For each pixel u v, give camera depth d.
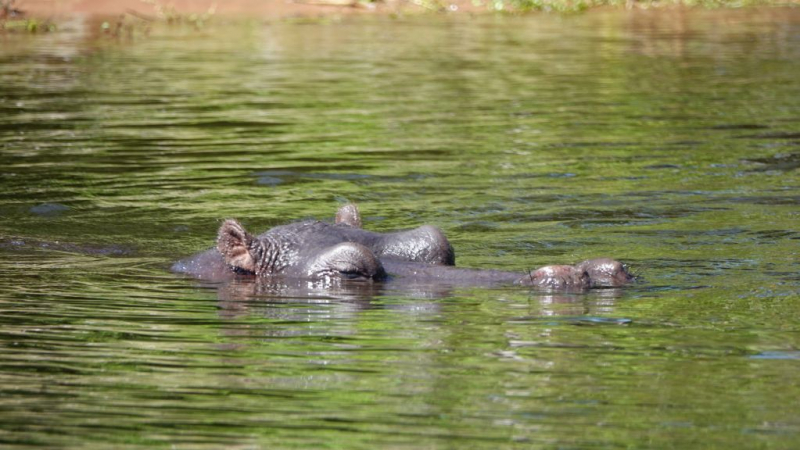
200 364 25.00
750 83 72.94
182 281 33.44
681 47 90.12
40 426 21.36
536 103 67.56
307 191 47.19
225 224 34.22
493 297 30.25
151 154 54.47
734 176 48.22
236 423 21.42
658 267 33.78
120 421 21.59
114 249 37.97
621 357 24.97
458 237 38.94
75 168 51.22
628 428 20.97
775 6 117.50
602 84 73.88
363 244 34.00
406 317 28.59
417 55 86.56
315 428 21.11
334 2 113.38
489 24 106.25
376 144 56.78
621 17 111.75
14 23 102.50
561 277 31.28
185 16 107.25
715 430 20.80
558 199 44.81
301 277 33.00
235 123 62.12
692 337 26.39
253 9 110.31
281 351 25.89
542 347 25.78
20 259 36.34
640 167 50.59
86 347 26.41
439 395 22.73
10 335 27.42
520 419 21.44
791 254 35.19
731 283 31.55
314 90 72.00
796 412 21.66
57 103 67.44
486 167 51.31
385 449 20.09
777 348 25.45
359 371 24.34
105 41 94.12
